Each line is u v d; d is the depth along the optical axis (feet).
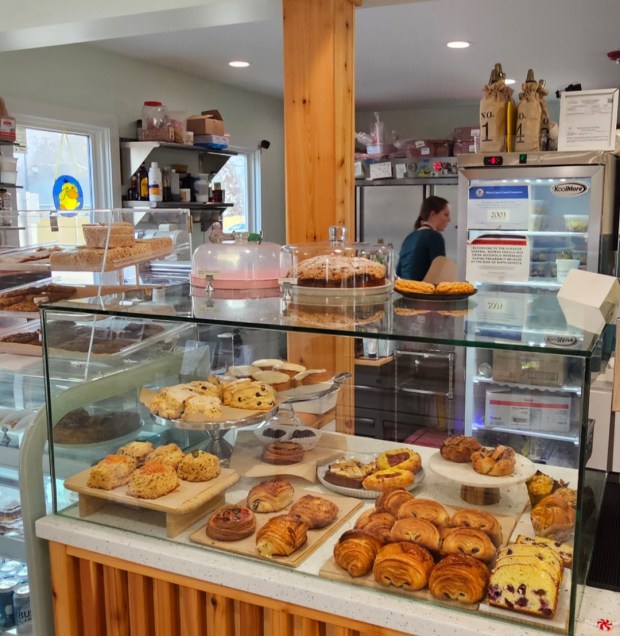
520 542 3.70
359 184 21.75
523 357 4.03
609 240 10.73
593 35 13.88
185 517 4.39
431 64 16.65
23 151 13.26
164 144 15.61
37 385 5.80
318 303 5.10
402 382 4.53
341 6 8.69
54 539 4.67
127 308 4.95
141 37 14.02
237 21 9.70
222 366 4.93
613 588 3.78
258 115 21.38
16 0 9.95
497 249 10.36
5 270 6.38
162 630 4.38
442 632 3.50
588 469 3.84
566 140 9.79
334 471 4.55
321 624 3.91
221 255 5.68
